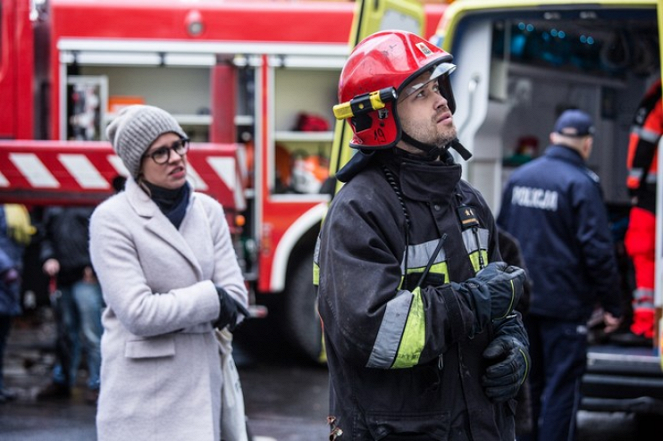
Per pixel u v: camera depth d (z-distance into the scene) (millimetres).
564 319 6051
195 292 4051
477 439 3039
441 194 3066
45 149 7457
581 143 6199
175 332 4094
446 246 3053
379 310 2865
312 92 9844
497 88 7020
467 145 6727
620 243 7598
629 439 6883
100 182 7477
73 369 8508
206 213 4359
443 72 3098
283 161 9805
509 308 2992
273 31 9695
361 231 2959
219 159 7547
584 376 6270
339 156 5875
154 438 4023
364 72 3084
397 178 3080
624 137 8750
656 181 6461
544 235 6102
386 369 2961
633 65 8250
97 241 4102
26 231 8758
